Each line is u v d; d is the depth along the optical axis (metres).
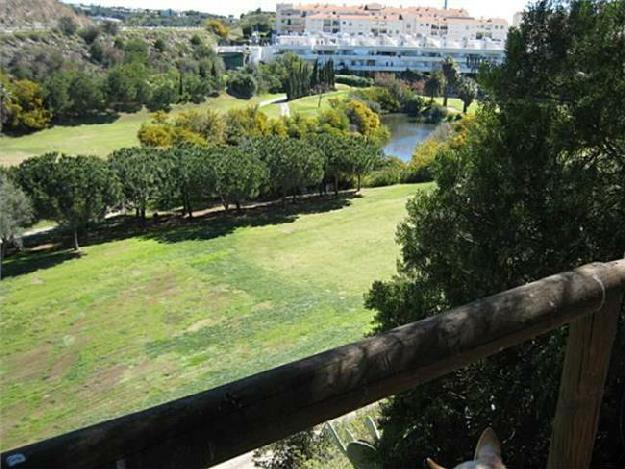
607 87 5.60
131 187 24.84
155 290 19.06
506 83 6.32
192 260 21.75
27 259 22.19
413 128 59.09
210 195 26.95
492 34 101.44
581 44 5.72
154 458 0.87
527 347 5.53
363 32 102.00
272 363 14.14
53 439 0.80
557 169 5.77
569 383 1.70
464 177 6.48
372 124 48.59
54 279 20.05
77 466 0.80
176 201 27.25
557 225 5.69
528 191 5.83
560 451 1.77
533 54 6.02
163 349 15.08
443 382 5.75
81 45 50.19
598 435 3.84
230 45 92.56
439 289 6.64
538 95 6.13
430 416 5.68
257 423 0.98
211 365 14.19
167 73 56.34
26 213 21.62
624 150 5.73
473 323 1.26
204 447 0.92
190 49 70.75
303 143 29.83
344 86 76.31
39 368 14.28
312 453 6.77
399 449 5.71
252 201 30.44
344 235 24.59
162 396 12.89
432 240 6.54
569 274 1.50
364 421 7.45
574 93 5.88
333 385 1.06
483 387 5.63
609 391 4.03
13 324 16.66
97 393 13.11
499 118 6.27
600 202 5.70
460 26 101.06
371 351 1.11
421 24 101.38
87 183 22.56
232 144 37.03
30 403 12.72
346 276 20.20
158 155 27.28
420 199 6.87
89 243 24.09
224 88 60.66
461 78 71.44
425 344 1.18
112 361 14.55
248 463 7.20
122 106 49.75
